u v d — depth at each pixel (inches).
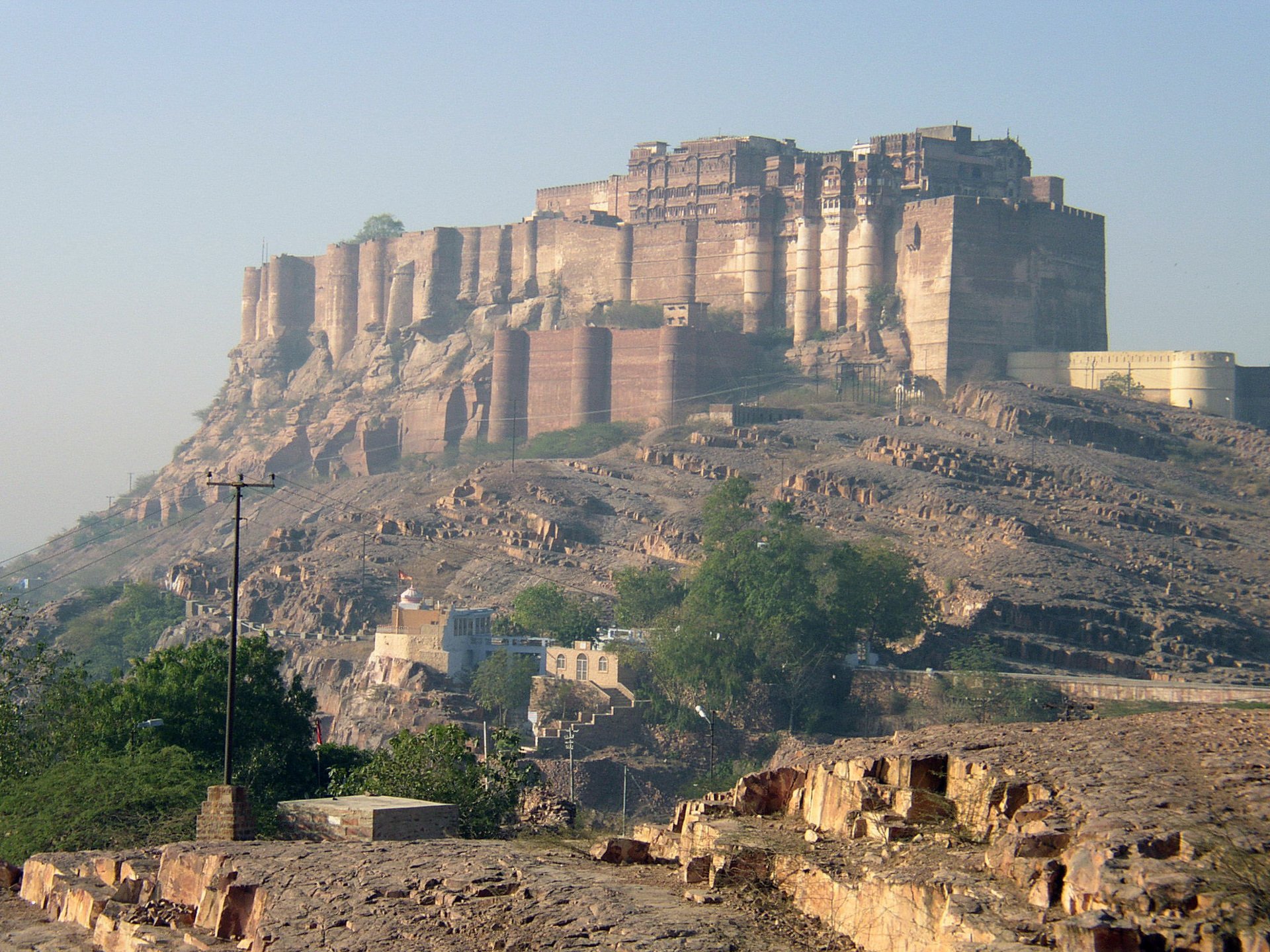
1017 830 1034.1
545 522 6491.1
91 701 2662.4
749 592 4608.8
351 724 4704.7
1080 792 1078.4
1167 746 1190.9
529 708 4586.6
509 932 1133.7
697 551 6038.4
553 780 4074.8
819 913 1109.7
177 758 2210.9
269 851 1503.4
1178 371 7770.7
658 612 5226.4
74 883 1603.1
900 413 7642.7
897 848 1127.6
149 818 1969.7
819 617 4552.2
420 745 2213.3
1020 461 6811.0
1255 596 5590.6
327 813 1674.5
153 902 1472.7
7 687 2755.9
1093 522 6176.2
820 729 4419.3
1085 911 926.4
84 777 2036.2
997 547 5748.0
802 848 1198.3
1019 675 4451.3
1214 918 874.1
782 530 4955.7
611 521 6663.4
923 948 1000.2
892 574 4800.7
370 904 1262.3
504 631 5152.6
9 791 2149.4
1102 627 5078.7
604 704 4539.9
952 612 5221.5
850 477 6525.6
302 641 5654.5
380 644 4940.9
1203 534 6304.1
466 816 2078.0
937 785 1226.0
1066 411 7337.6
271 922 1244.5
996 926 922.1
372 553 6402.6
